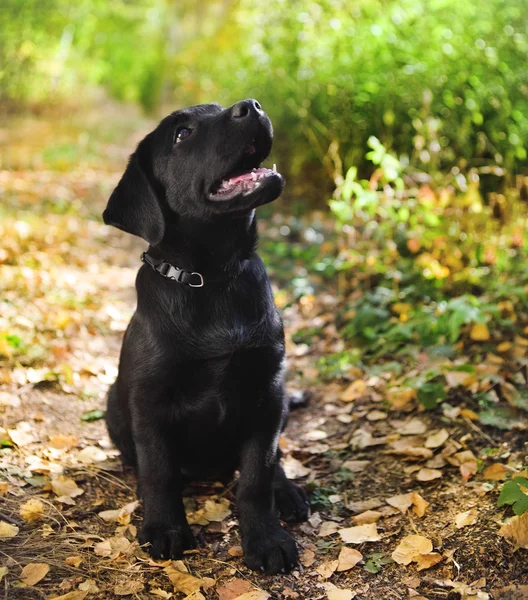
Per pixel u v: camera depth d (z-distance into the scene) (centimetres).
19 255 221
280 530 120
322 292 205
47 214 283
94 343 180
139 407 121
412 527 121
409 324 170
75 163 402
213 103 127
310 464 141
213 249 121
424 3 243
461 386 151
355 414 154
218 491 136
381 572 114
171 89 739
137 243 266
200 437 125
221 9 643
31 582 109
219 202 118
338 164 201
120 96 843
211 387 121
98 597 109
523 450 134
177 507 122
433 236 184
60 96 613
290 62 285
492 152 212
